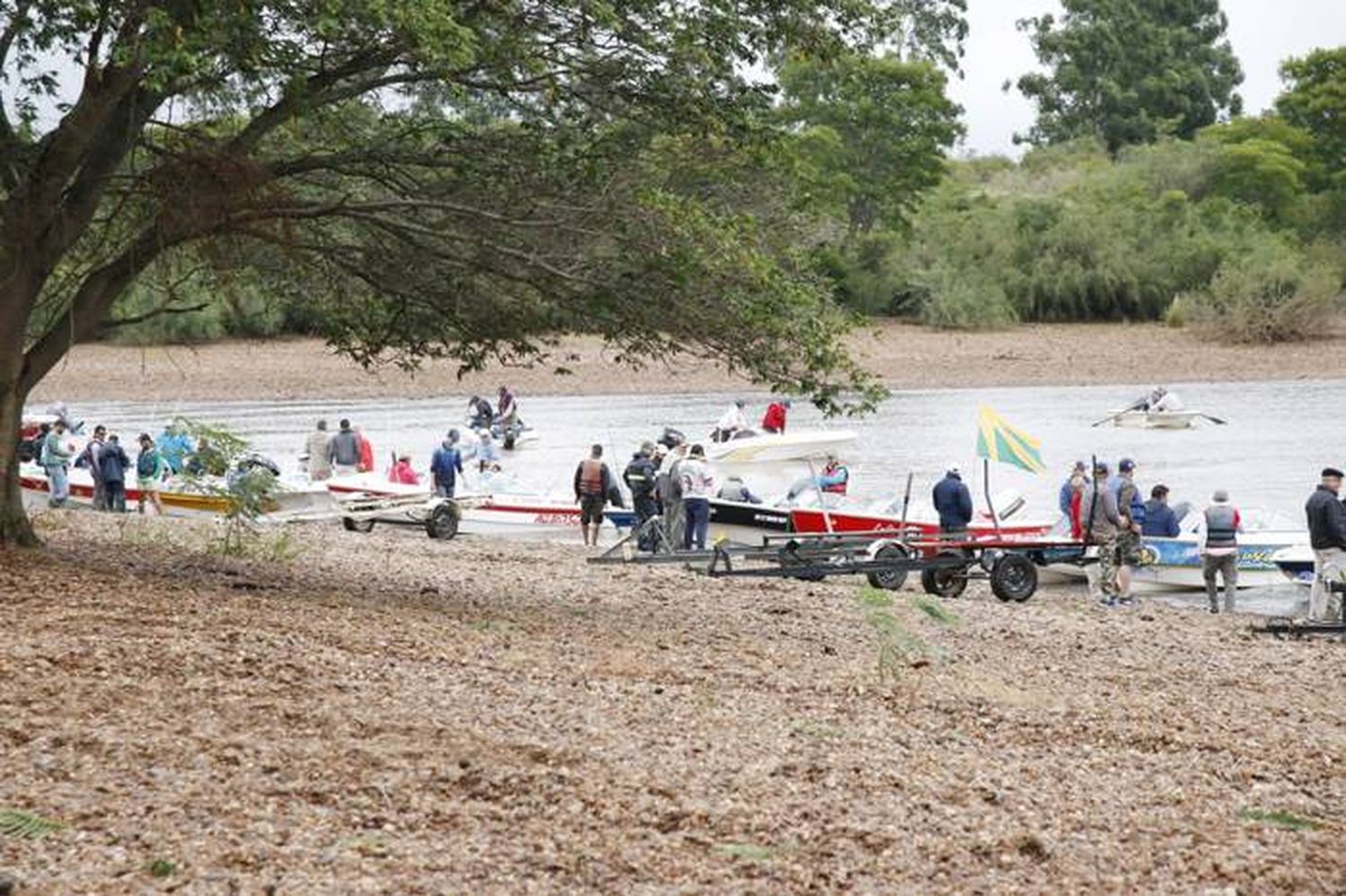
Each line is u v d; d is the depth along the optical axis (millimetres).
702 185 32844
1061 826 18141
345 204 31906
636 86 31531
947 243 190500
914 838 17094
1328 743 24969
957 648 33906
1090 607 44719
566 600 37219
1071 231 186750
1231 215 195500
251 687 21609
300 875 14312
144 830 15242
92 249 33750
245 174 30375
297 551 41312
